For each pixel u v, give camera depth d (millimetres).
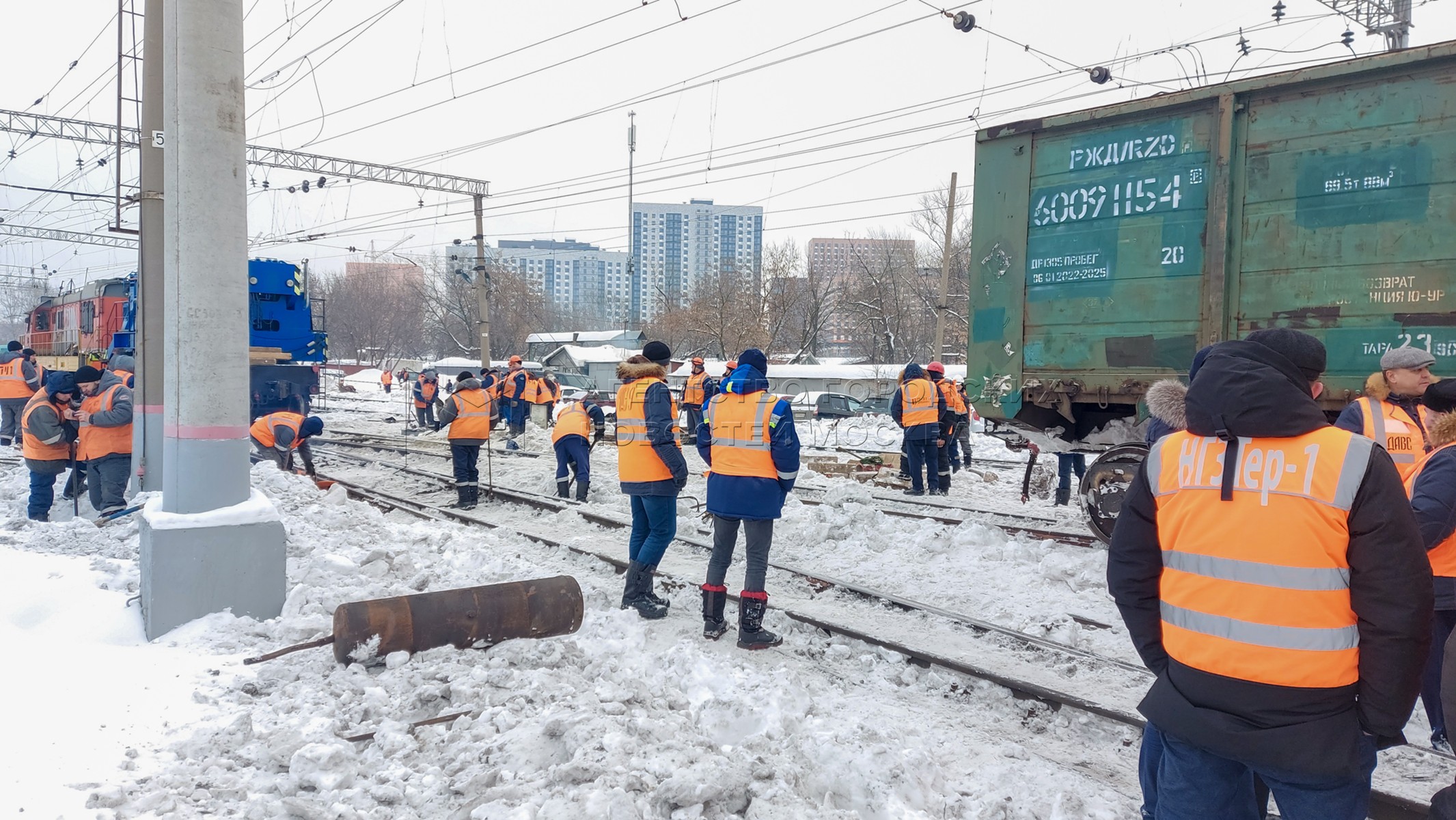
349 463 16781
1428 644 2205
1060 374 8125
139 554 6059
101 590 5645
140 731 3814
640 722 3793
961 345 58656
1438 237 6090
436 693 4199
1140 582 2631
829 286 58469
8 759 3371
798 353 48406
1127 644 5969
